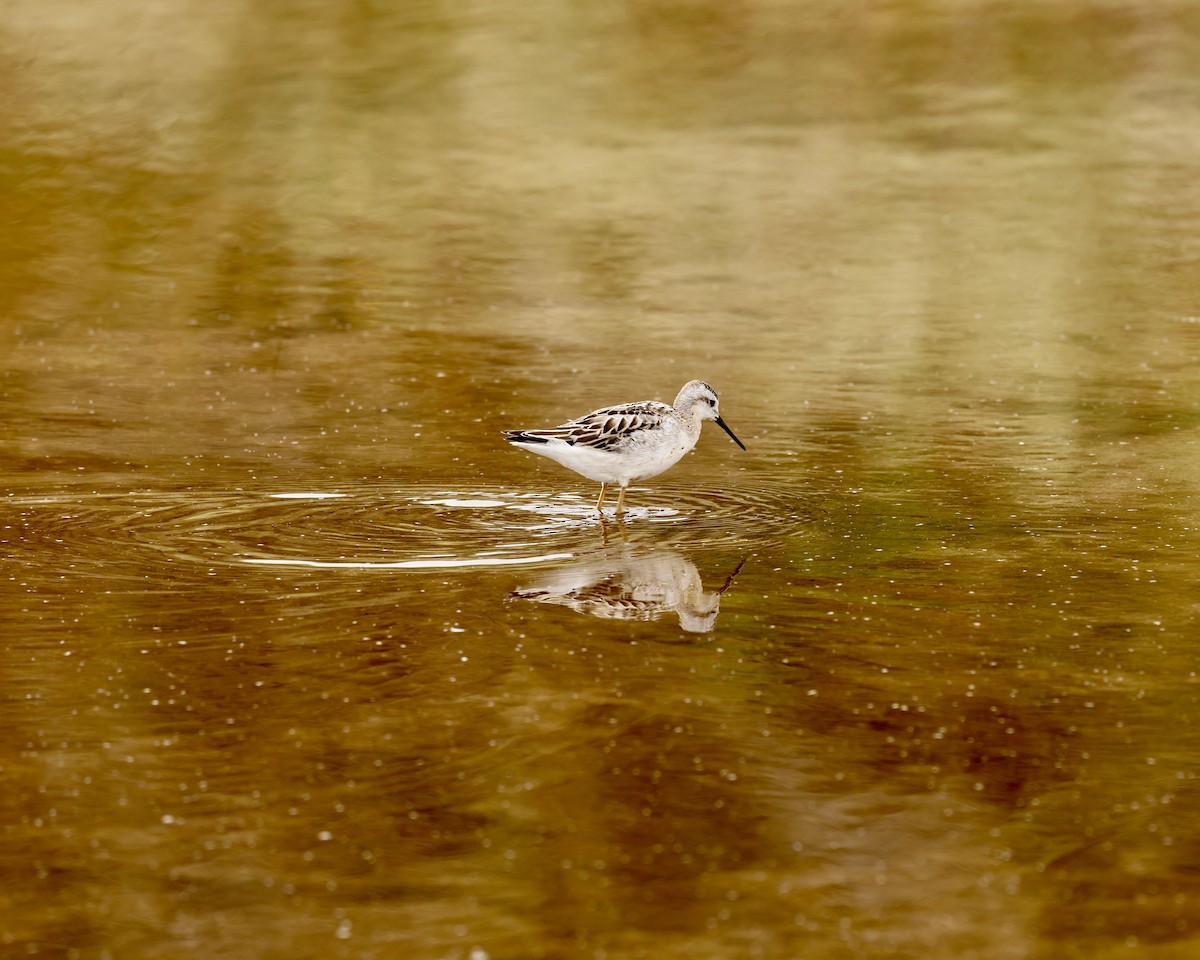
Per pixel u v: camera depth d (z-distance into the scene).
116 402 26.14
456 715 13.48
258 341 30.73
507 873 10.98
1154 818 11.70
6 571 17.11
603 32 58.03
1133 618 15.76
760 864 11.11
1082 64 53.72
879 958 9.98
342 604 16.14
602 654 14.87
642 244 38.69
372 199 42.72
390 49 56.25
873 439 23.86
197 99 51.03
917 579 17.08
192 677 14.20
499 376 28.22
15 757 12.59
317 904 10.59
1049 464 22.25
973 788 12.19
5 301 33.59
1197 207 41.28
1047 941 10.16
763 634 15.40
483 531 18.95
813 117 49.75
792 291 34.84
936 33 57.03
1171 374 27.97
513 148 47.09
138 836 11.41
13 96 50.88
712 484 21.38
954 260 37.16
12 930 10.23
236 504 20.00
